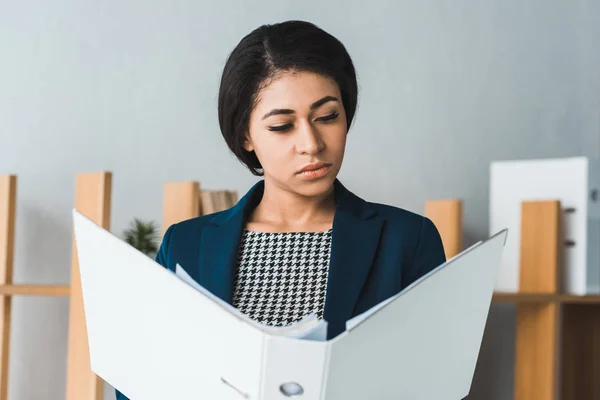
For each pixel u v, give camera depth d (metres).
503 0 2.88
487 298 0.88
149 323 0.85
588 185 2.25
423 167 2.76
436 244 1.03
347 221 1.02
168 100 2.54
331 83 0.96
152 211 2.52
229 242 1.05
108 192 1.95
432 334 0.82
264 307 1.01
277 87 0.95
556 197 2.32
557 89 2.93
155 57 2.54
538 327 2.28
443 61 2.80
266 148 0.98
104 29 2.51
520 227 2.32
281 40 0.97
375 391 0.78
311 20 2.68
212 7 2.59
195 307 0.78
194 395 0.83
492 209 2.46
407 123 2.76
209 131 2.57
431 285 0.79
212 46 2.58
